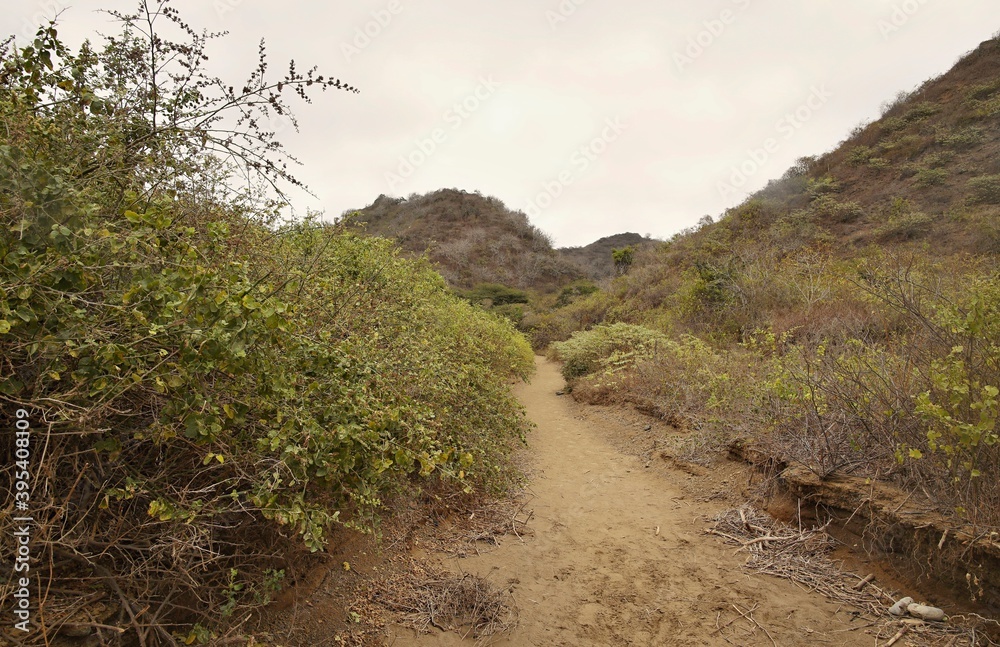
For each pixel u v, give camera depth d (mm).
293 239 4344
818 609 3355
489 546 4281
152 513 1938
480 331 10484
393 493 3613
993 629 2912
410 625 3180
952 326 3715
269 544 2857
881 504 3684
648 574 3871
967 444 3059
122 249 2102
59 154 2324
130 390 2123
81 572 2146
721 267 14430
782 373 5098
